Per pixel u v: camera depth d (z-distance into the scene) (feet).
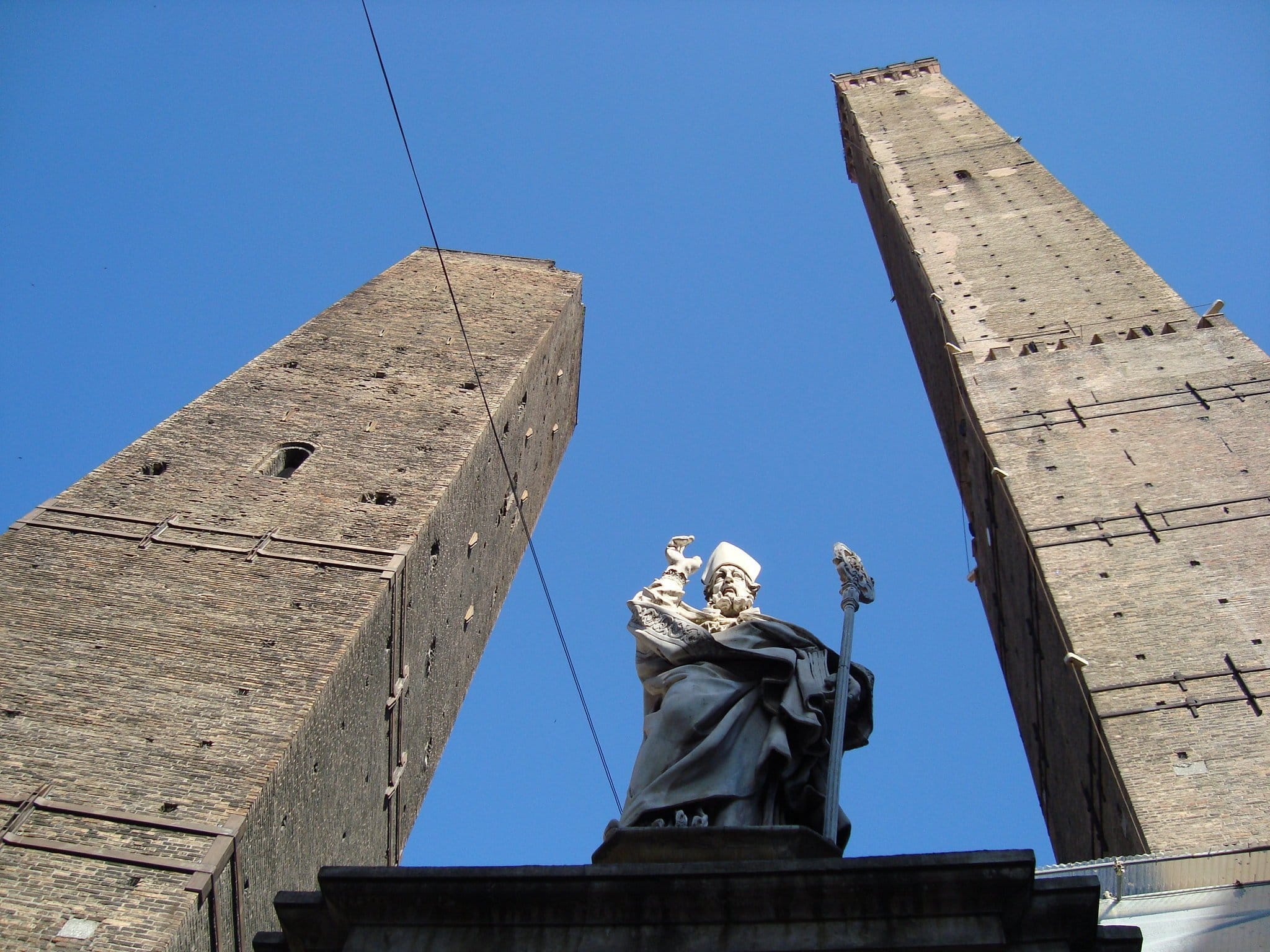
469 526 104.99
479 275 144.15
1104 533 81.35
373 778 83.92
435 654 96.84
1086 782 72.64
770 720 35.19
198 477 94.38
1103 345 101.45
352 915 28.07
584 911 27.50
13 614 76.54
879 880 27.04
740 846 30.30
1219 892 44.57
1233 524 79.36
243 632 77.92
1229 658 69.46
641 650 39.34
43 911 56.29
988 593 102.73
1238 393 91.56
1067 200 131.64
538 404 128.67
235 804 64.03
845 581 38.24
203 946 58.70
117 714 69.26
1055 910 26.89
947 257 124.88
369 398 108.88
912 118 169.58
